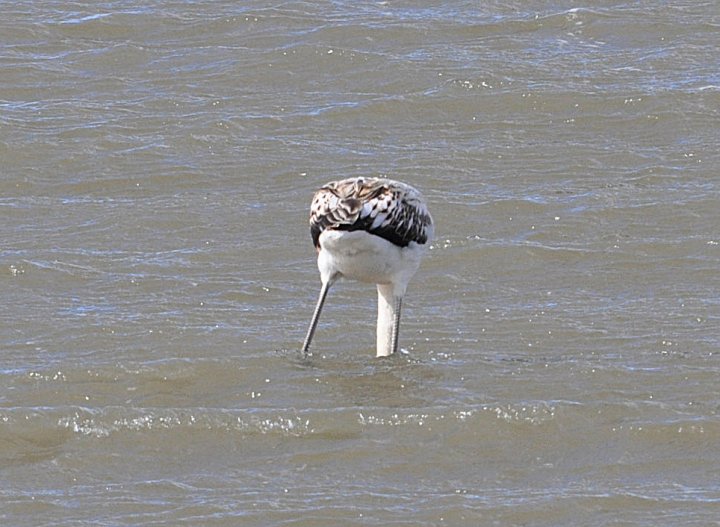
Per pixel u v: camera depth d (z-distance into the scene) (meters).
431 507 10.77
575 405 12.31
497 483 11.22
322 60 23.78
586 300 15.45
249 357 13.68
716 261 16.44
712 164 19.78
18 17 25.58
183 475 11.38
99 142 20.64
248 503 10.83
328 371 13.49
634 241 17.08
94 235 17.59
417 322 14.88
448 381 13.21
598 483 11.16
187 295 15.67
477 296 15.62
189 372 13.38
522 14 25.77
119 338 14.41
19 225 17.92
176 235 17.66
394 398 12.78
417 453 11.72
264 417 12.16
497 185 19.22
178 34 25.08
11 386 13.08
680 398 12.70
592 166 19.86
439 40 24.70
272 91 22.89
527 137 21.02
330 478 11.30
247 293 15.75
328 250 13.42
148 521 10.55
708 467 11.41
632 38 24.72
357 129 21.44
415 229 13.53
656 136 20.95
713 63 23.58
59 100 22.41
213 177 19.67
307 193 19.05
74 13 25.89
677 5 26.00
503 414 12.18
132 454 11.71
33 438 11.93
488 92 22.42
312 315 15.15
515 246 16.88
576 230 17.58
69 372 13.29
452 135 21.16
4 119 21.41
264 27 25.23
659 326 14.58
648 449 11.71
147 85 23.08
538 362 13.68
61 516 10.65
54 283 15.98
